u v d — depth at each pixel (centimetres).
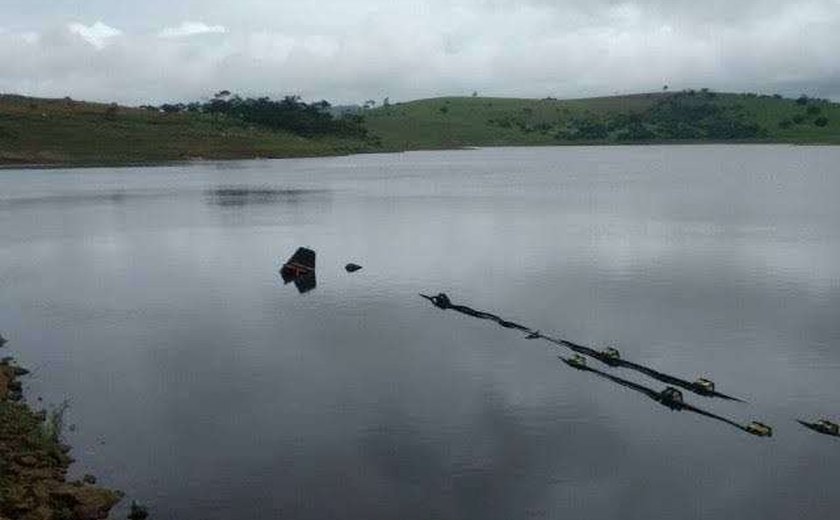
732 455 2150
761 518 1820
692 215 7575
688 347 3159
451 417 2405
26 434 2164
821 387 2688
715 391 2655
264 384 2717
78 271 4956
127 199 9512
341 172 14850
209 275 4781
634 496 1920
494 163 18562
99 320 3666
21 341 3309
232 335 3369
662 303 3891
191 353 3098
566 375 2812
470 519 1808
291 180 12619
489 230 6644
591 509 1855
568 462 2095
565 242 5897
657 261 5038
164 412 2458
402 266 5025
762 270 4684
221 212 8175
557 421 2380
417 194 10106
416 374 2820
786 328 3409
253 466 2072
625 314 3691
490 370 2870
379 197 9719
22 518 1684
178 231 6794
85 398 2594
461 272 4791
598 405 2511
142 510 1809
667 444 2220
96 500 1820
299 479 2000
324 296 4156
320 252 5597
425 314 3738
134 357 3055
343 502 1883
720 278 4469
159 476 2014
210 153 19050
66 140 17438
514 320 3609
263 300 4062
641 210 8075
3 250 5809
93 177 13312
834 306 3775
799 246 5531
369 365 2931
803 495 1928
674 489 1958
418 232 6581
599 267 4875
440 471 2042
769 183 11644
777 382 2744
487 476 2019
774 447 2205
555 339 3281
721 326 3459
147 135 19325
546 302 3956
